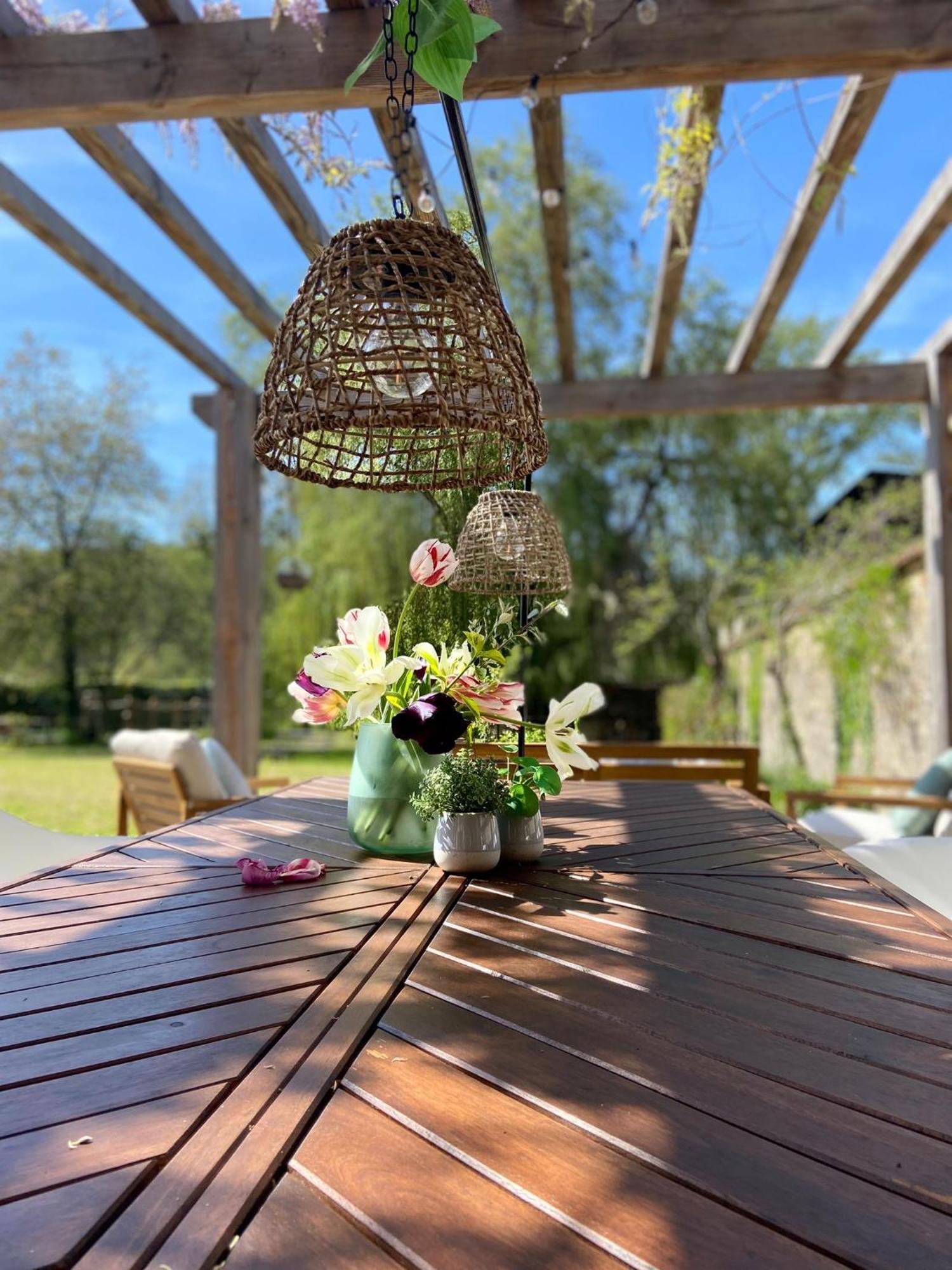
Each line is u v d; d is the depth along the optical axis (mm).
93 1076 696
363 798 1531
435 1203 526
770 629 8367
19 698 14633
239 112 2486
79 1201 523
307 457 1249
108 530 15172
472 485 1311
